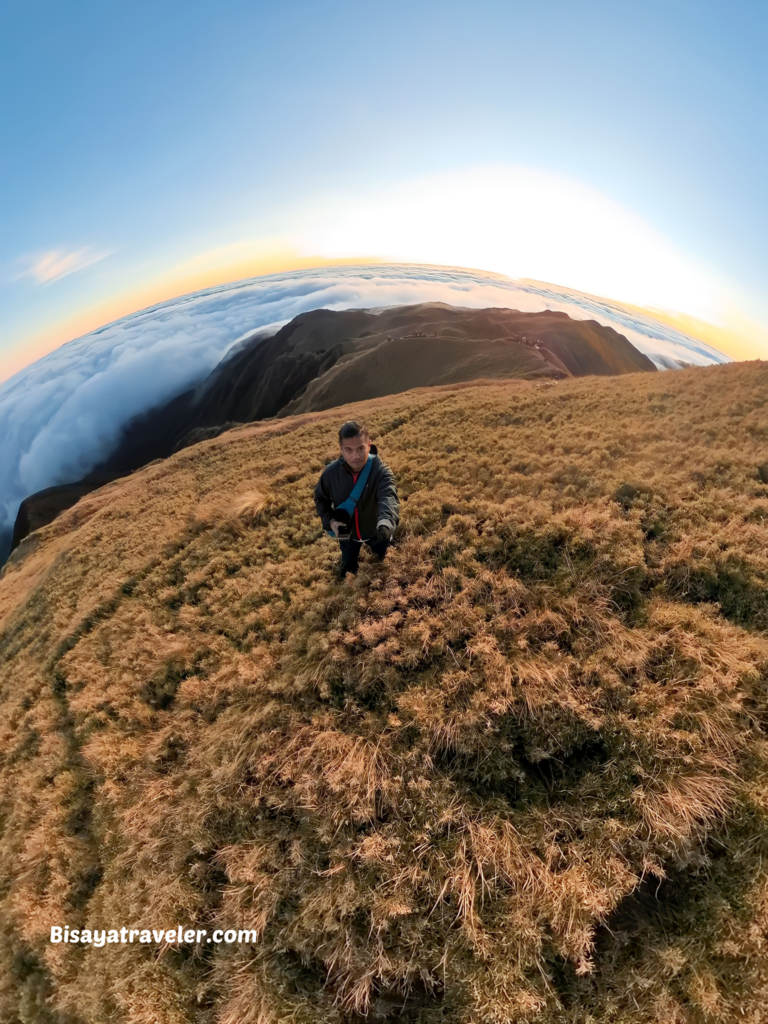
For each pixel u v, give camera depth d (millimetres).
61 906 1958
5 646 4895
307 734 1907
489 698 1785
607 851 1414
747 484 2494
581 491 2762
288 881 1589
